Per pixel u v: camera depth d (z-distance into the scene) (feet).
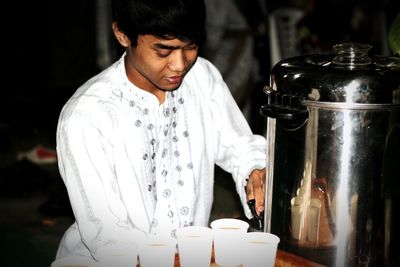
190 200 5.36
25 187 13.96
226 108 5.76
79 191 4.72
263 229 5.01
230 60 13.57
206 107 5.59
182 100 5.39
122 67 5.11
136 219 5.00
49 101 20.17
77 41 20.70
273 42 13.05
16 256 10.87
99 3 19.27
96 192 4.69
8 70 20.88
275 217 4.66
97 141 4.80
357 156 4.18
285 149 4.46
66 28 20.67
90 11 20.44
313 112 4.21
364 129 4.13
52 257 10.84
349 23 13.01
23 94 20.72
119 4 4.57
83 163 4.72
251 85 14.24
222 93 5.77
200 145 5.44
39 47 21.04
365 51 4.33
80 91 5.05
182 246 4.33
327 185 4.29
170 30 4.33
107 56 19.58
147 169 5.14
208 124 5.59
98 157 4.78
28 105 20.18
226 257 4.42
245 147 5.58
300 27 12.87
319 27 12.78
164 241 4.30
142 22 4.38
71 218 12.41
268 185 4.74
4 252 11.00
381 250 4.39
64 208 12.65
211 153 5.64
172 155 5.33
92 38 20.57
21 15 20.79
